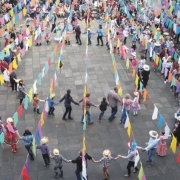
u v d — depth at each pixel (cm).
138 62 1939
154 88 1792
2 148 1307
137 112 1562
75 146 1330
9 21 2327
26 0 2781
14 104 1616
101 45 2364
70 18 2655
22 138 1195
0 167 1215
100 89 1758
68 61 2089
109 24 2647
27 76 1886
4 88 1758
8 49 1853
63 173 1186
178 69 1720
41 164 1226
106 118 1509
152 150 1195
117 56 2172
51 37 2484
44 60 2100
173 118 1530
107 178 1162
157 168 1223
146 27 2312
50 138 1372
